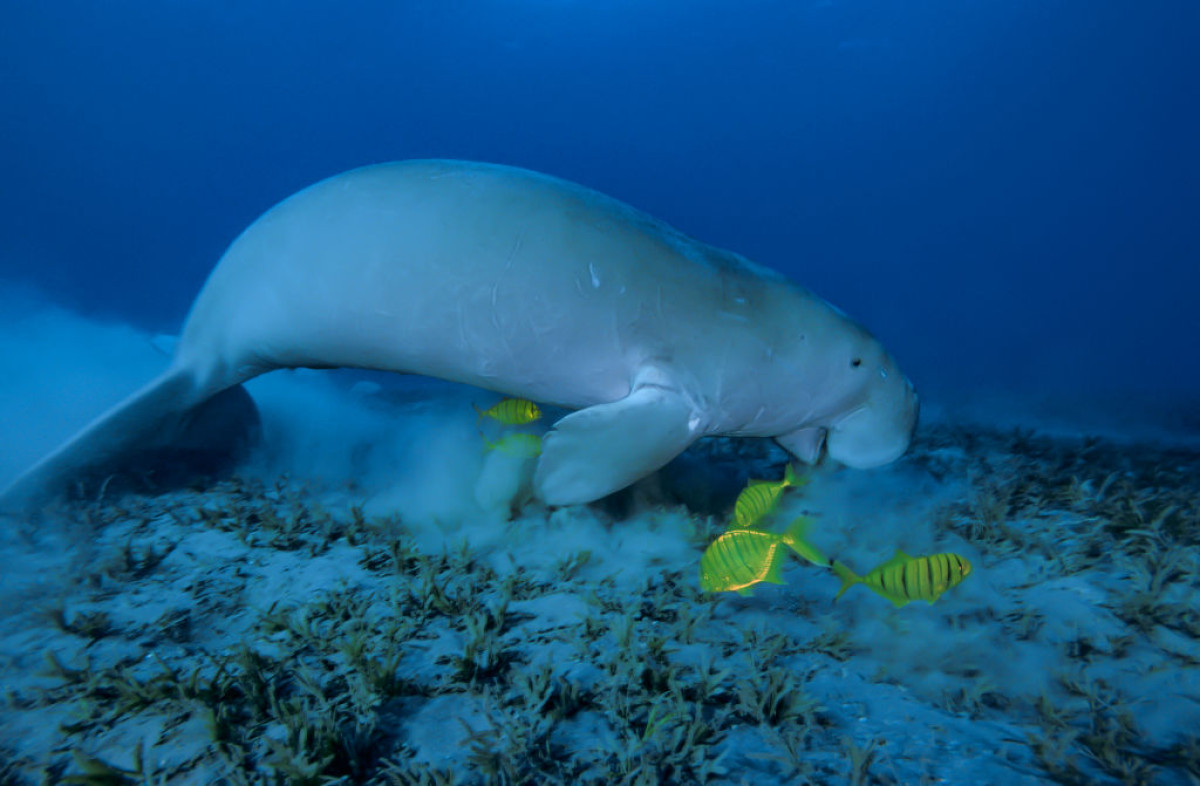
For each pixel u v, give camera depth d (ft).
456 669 7.18
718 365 10.32
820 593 9.26
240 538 11.00
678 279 10.24
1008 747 6.05
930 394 36.68
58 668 7.41
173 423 13.58
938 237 192.75
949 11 160.56
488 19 196.75
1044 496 13.24
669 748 6.02
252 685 6.88
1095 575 9.54
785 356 10.75
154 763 6.14
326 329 11.09
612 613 8.64
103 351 31.58
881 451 12.12
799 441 12.47
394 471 15.33
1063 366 60.49
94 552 10.57
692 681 7.07
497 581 9.59
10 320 50.42
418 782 5.70
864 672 7.33
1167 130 143.54
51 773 6.12
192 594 9.32
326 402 22.52
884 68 183.32
